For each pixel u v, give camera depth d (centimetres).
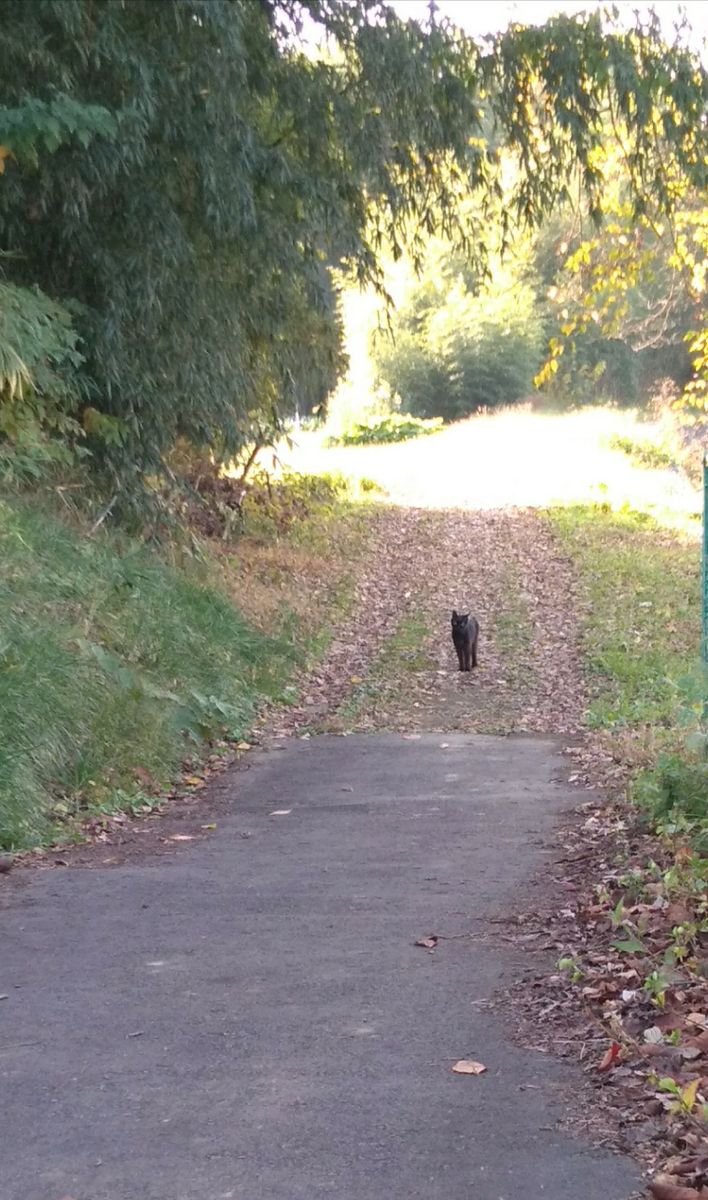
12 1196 320
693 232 1864
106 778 991
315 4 1443
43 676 994
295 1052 416
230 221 1420
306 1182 325
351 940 558
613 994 463
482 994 473
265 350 1856
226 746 1225
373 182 1547
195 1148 345
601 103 1558
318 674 1606
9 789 844
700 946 520
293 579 2053
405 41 1442
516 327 4684
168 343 1548
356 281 1642
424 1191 319
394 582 2144
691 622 1750
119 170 1396
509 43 1512
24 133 1097
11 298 1243
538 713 1399
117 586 1338
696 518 2617
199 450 1812
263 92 1484
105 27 1280
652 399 4309
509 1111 366
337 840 823
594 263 1717
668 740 1086
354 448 3853
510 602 1986
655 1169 330
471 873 696
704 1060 396
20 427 1368
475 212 1841
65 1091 387
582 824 818
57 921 608
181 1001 475
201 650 1383
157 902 648
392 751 1204
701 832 715
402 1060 407
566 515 2634
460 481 3153
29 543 1254
